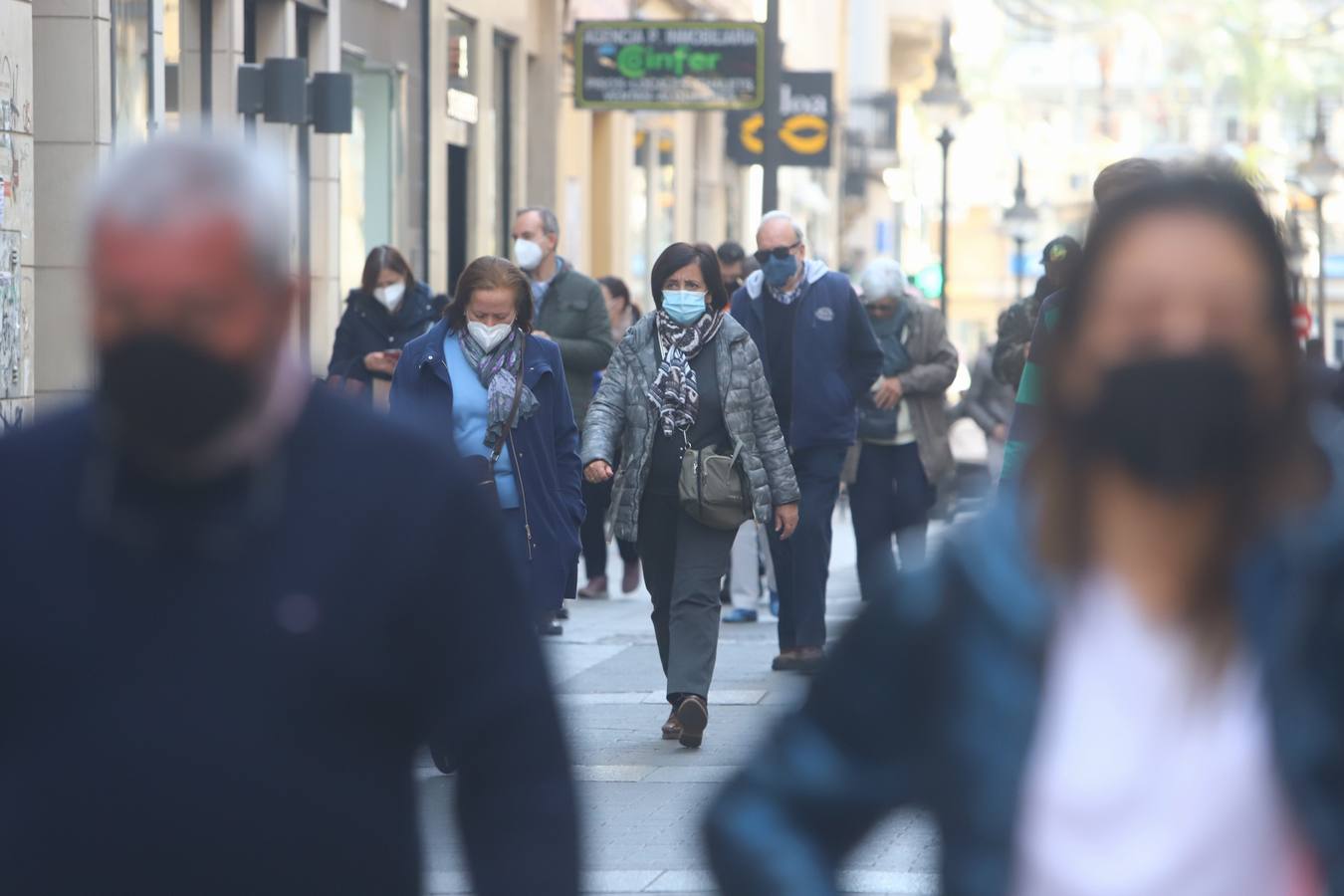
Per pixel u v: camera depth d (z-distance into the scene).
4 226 45.81
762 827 9.60
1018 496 9.45
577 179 111.88
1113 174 23.52
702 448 35.41
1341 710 9.04
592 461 35.31
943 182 122.44
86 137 51.75
